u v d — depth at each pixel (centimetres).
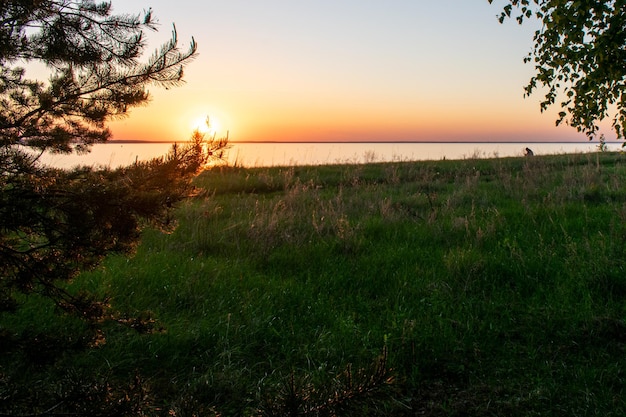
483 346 464
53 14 300
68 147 323
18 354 394
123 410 257
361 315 531
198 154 286
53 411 265
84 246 280
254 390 390
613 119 664
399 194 1312
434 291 581
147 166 288
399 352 443
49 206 263
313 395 248
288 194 1178
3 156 251
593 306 536
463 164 1969
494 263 658
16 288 312
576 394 389
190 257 714
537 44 682
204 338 470
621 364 427
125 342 453
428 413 374
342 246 772
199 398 378
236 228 880
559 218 902
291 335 484
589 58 620
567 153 2284
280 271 674
